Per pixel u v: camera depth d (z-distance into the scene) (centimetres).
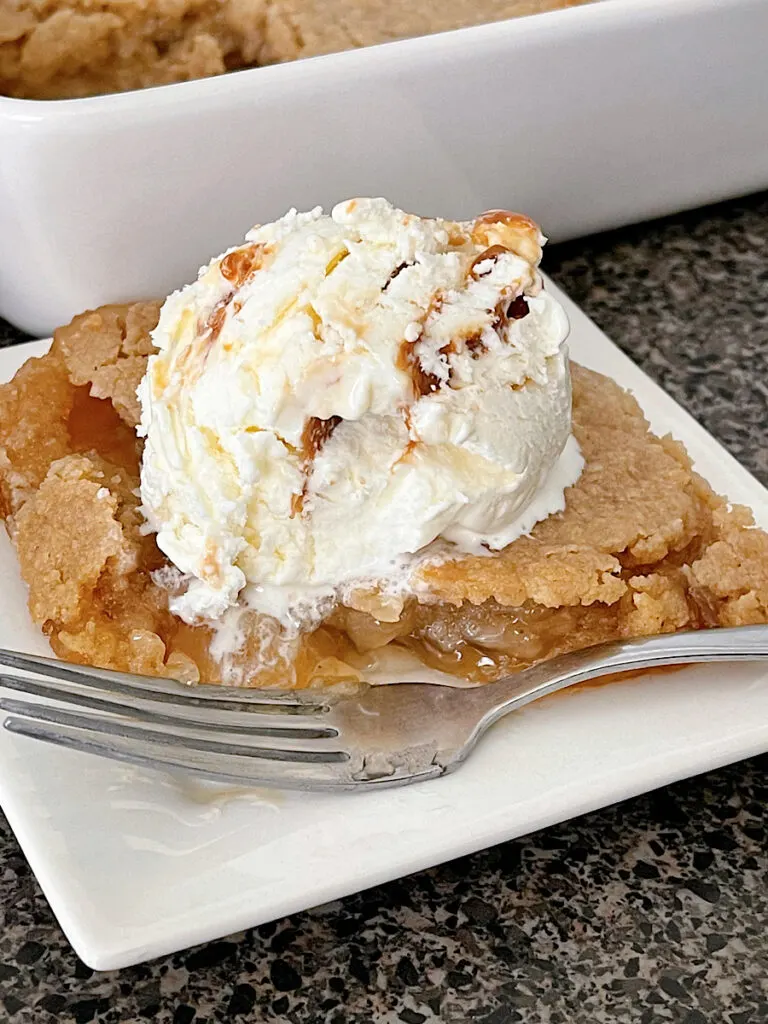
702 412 31
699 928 21
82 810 20
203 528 23
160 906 19
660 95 32
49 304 30
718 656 22
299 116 29
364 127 29
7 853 21
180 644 23
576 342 29
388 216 23
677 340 33
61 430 25
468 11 34
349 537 23
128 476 25
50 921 20
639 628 23
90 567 23
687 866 22
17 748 21
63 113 27
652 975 20
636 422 26
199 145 28
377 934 20
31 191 28
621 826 22
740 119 34
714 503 25
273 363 22
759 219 37
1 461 25
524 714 22
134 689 21
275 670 23
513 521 24
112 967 18
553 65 30
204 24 33
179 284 30
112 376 26
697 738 22
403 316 22
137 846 20
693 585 24
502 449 23
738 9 31
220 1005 20
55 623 23
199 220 29
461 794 21
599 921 21
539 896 21
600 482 25
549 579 23
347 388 22
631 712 22
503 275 23
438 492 23
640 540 24
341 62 28
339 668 24
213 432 23
